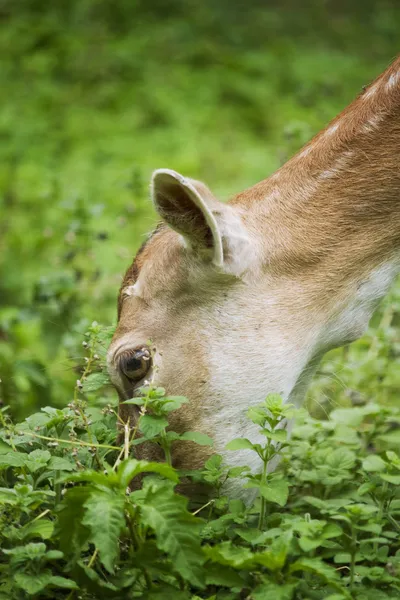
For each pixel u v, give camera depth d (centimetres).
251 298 839
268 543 704
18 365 1093
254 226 862
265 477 734
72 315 1241
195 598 673
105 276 1444
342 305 870
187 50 2697
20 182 2011
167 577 684
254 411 743
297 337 845
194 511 819
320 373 1046
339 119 918
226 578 657
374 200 873
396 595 691
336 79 2480
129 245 1570
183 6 2962
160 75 2556
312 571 658
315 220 870
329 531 666
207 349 827
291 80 2522
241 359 827
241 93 2475
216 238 797
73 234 1335
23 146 2222
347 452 844
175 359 827
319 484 835
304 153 913
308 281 856
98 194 1880
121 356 833
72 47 2656
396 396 1105
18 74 2580
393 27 2964
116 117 2378
